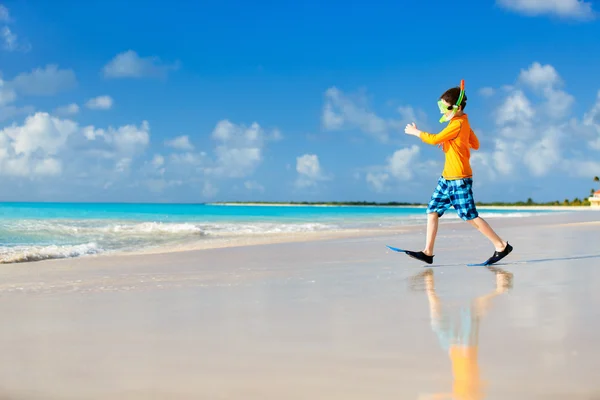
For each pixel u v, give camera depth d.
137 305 3.48
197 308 3.33
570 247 7.45
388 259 6.37
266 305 3.39
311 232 13.93
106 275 5.27
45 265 6.29
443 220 21.59
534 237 9.58
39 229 13.24
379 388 1.79
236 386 1.83
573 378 1.87
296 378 1.91
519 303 3.31
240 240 11.10
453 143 5.62
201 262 6.38
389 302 3.43
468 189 5.59
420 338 2.46
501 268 5.24
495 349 2.25
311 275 4.91
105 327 2.80
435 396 1.72
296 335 2.55
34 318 3.07
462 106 5.66
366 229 15.41
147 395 1.76
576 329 2.59
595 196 108.06
